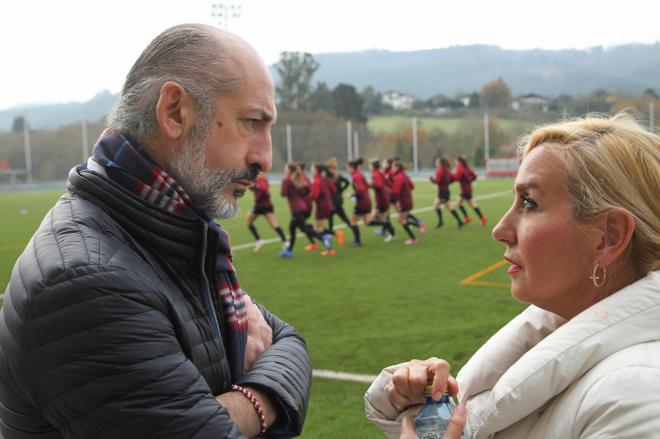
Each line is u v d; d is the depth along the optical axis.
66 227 1.27
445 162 15.24
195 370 1.25
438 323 6.33
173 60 1.36
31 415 1.24
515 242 1.31
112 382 1.14
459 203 15.63
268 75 1.43
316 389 4.53
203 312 1.38
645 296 1.14
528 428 1.23
